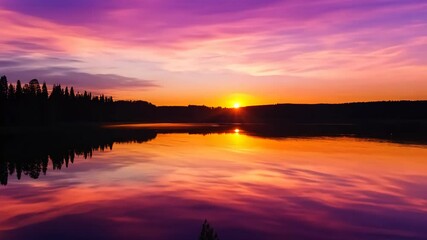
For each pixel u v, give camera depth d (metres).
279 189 26.52
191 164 38.47
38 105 110.69
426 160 40.78
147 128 121.94
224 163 39.09
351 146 57.06
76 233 17.95
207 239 10.70
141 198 24.12
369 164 37.94
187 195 24.89
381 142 64.38
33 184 28.52
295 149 52.97
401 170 34.19
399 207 21.98
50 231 18.22
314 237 17.50
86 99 156.38
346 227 18.77
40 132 91.19
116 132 97.62
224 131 104.44
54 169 35.56
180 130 110.19
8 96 107.75
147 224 19.16
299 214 20.75
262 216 20.44
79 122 140.12
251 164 38.25
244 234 17.84
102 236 17.58
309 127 128.12
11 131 91.00
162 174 32.53
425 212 21.05
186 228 18.61
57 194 25.30
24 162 40.31
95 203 23.03
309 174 32.25
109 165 38.03
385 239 17.28
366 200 23.55
